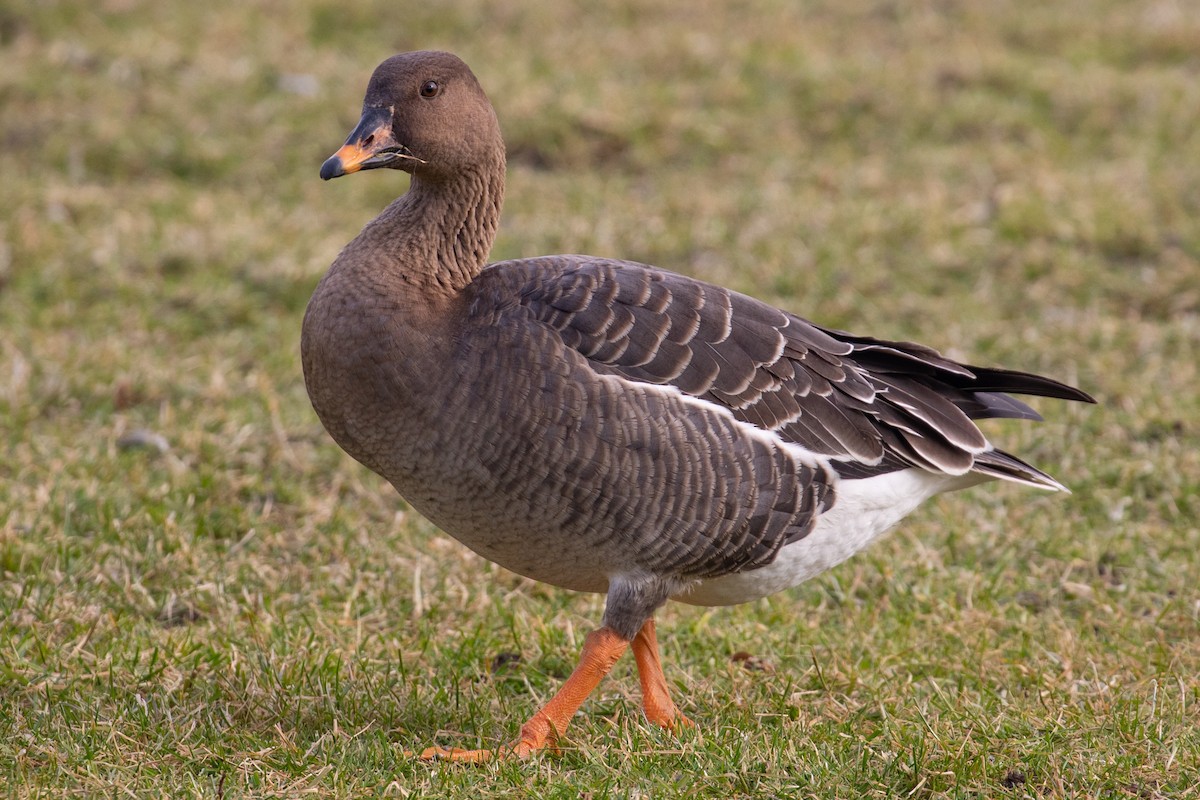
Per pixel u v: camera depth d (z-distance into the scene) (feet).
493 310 26.13
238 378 44.83
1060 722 27.17
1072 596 34.42
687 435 25.72
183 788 24.43
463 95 27.73
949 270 52.85
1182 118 65.62
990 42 75.36
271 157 61.26
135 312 48.67
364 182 59.72
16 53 67.87
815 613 33.91
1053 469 40.57
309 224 55.52
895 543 36.45
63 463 38.42
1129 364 46.29
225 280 51.13
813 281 51.34
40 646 29.53
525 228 54.95
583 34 73.61
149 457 39.68
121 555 34.06
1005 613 33.27
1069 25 78.07
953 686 29.58
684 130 63.41
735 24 76.23
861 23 78.28
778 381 27.27
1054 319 49.42
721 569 26.94
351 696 28.30
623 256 53.52
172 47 69.10
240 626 31.68
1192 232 54.39
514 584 34.81
